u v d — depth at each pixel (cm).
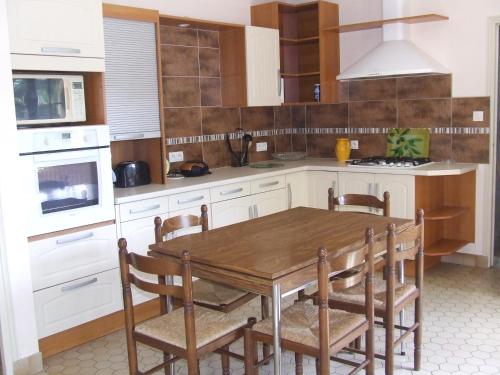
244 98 499
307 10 558
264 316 319
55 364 330
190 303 226
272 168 505
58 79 340
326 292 226
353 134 556
